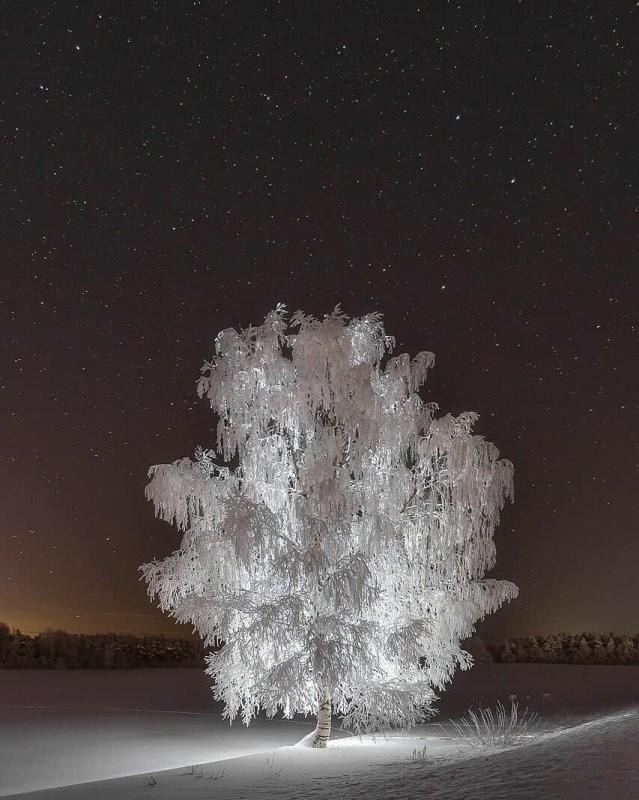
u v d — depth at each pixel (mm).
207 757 11992
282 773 9930
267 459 13516
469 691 21672
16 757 12000
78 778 10414
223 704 19047
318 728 12891
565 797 6469
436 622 13180
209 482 13305
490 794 6945
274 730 15055
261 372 13656
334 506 12664
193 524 13281
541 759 8438
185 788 9070
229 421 13680
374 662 12766
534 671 27594
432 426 13461
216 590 13039
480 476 13180
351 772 9648
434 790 7520
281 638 12148
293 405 13430
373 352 13789
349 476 13188
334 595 12164
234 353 13633
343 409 13273
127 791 9109
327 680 11859
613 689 22156
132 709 18078
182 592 13156
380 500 13156
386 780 8555
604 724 11352
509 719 15914
